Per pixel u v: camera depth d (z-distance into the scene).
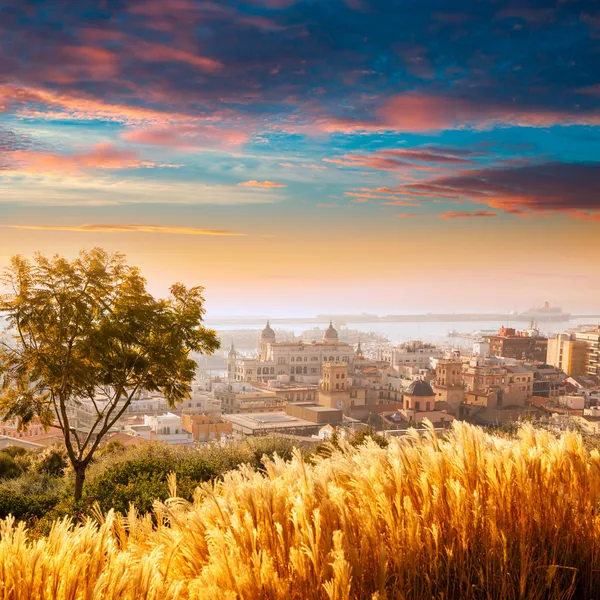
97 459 19.52
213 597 1.81
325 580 1.82
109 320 14.27
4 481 18.48
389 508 2.15
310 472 2.46
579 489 2.41
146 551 2.18
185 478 11.58
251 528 2.10
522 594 1.95
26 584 1.66
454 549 2.12
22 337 13.92
